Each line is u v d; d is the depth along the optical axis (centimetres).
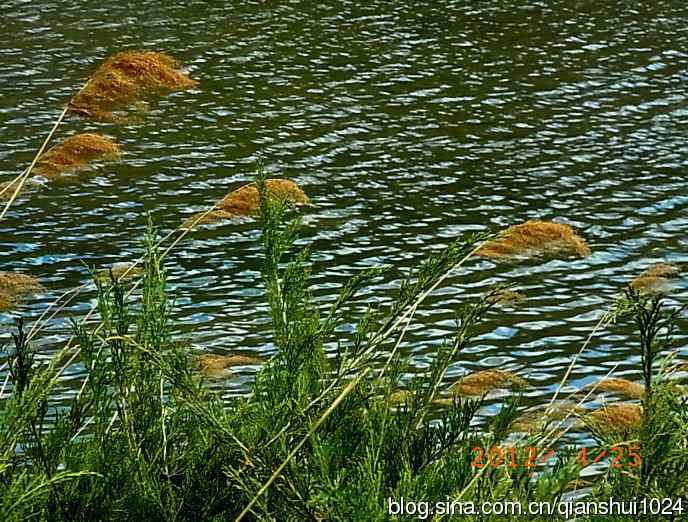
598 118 3831
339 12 5050
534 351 2197
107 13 4866
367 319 691
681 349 2167
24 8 4888
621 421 1098
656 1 5381
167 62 1455
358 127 3669
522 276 2562
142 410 678
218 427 614
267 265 721
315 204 3008
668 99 4047
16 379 645
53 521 634
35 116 3606
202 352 2067
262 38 4606
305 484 584
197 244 2694
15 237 2727
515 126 3728
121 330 690
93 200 2992
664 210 3053
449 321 2295
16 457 635
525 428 1633
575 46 4656
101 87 1400
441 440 674
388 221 2917
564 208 3053
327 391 621
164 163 3278
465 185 3206
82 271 2539
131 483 659
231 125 3625
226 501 649
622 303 681
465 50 4562
